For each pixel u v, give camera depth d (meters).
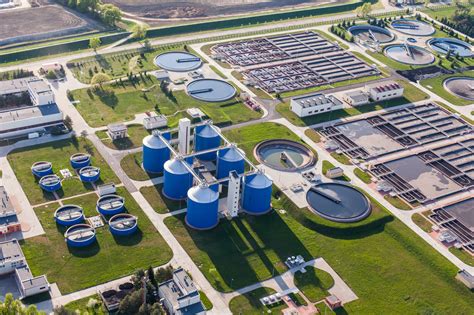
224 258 185.75
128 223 194.75
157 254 185.25
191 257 185.12
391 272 186.38
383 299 175.50
